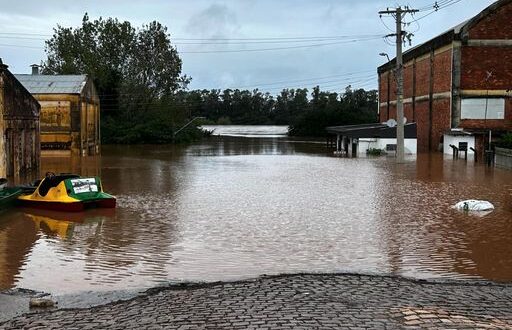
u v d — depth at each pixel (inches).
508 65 1747.0
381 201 797.2
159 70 3230.8
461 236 562.9
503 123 1759.4
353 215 683.4
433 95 1958.7
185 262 460.1
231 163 1547.7
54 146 1793.8
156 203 784.3
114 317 309.7
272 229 598.2
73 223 636.7
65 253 492.4
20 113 1147.9
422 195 858.1
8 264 453.4
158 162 1590.8
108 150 2283.5
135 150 2281.0
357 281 384.5
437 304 324.2
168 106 3110.2
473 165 1417.3
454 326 281.9
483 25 1742.1
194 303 331.6
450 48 1780.3
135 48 3240.7
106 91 3070.9
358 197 837.2
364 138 1911.9
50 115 1780.3
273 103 6515.8
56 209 715.4
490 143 1549.0
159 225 623.8
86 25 3196.4
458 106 1766.7
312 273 413.4
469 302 331.9
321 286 369.1
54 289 383.9
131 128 2886.3
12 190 765.9
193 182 1050.7
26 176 1178.0
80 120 1788.9
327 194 871.7
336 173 1220.5
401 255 485.1
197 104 4372.5
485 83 1754.4
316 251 499.5
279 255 484.1
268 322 291.7
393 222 637.9
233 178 1121.4
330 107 4013.3
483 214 688.4
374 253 492.1
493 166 1381.6
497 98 1753.2
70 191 722.2
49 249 508.4
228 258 474.0
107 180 1089.4
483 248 511.8
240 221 645.3
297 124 3885.3
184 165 1476.4
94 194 741.3
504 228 601.9
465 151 1663.4
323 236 562.6
